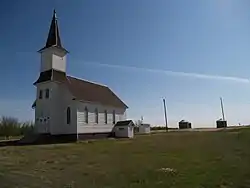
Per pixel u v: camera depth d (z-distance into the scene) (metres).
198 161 13.12
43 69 37.75
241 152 15.55
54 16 39.94
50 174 11.23
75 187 9.04
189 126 79.62
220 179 9.33
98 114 39.97
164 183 9.05
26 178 10.47
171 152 17.22
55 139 34.44
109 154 17.77
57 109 36.16
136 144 24.94
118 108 45.38
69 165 13.52
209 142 22.41
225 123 74.38
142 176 10.26
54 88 36.06
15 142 32.62
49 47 37.22
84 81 44.12
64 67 38.91
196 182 9.01
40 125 36.12
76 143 29.44
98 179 10.10
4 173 11.50
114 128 43.19
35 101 37.75
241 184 8.66
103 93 45.75
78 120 35.50
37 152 20.22
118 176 10.46
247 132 28.33
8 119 56.69
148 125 56.38
